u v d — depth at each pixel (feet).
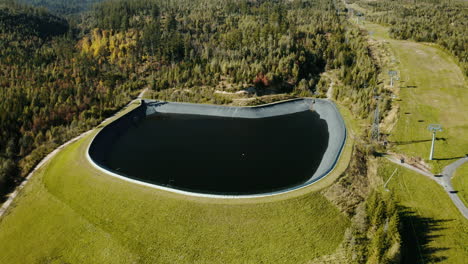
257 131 370.94
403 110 331.57
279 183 255.91
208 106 435.53
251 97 438.40
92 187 238.07
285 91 455.22
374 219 184.34
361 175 246.88
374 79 401.08
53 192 242.17
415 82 388.37
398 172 248.11
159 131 384.88
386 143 288.30
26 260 191.01
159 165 295.28
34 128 357.00
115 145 346.95
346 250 176.55
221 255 180.14
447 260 170.30
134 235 195.11
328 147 316.19
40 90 431.02
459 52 430.61
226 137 356.79
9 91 409.08
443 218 199.72
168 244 188.03
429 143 278.26
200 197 216.54
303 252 178.60
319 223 195.83
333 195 217.77
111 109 425.69
